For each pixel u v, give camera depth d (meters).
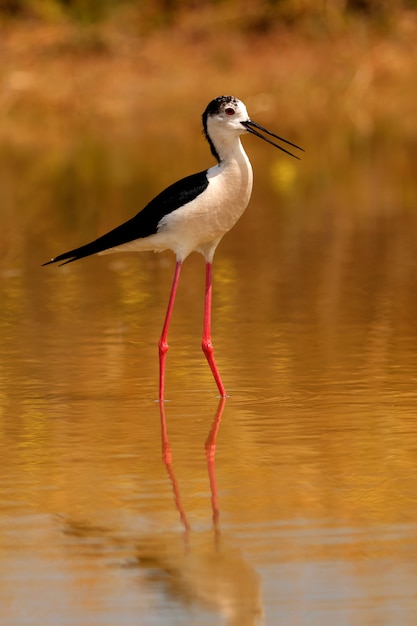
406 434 9.70
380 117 29.66
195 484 8.76
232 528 7.93
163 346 10.88
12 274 16.05
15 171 23.78
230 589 7.08
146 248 11.20
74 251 11.34
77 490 8.68
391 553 7.49
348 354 11.98
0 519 8.18
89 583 7.18
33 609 6.91
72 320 13.62
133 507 8.35
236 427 10.02
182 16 34.66
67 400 10.86
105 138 27.44
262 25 34.47
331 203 20.25
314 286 14.97
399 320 13.26
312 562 7.38
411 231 17.97
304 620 6.70
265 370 11.55
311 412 10.31
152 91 31.36
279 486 8.67
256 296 14.53
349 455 9.27
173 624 6.72
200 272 15.98
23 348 12.51
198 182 10.86
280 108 30.64
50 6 34.22
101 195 21.11
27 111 30.28
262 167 24.14
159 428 10.05
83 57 32.84
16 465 9.23
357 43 33.47
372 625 6.63
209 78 32.06
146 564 7.45
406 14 34.50
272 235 18.00
